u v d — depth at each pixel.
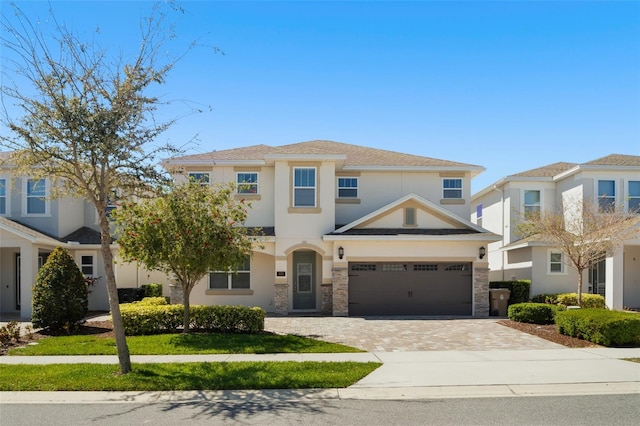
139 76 9.82
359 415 7.36
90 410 7.72
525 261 23.06
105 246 9.76
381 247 19.97
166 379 9.18
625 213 17.55
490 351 12.05
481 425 6.88
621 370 9.94
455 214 22.05
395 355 11.50
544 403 7.96
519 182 24.48
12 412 7.63
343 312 19.56
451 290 20.14
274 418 7.23
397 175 22.38
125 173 10.14
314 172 20.55
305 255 21.41
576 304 20.17
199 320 14.73
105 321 17.38
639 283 22.61
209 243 13.09
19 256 21.97
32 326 15.22
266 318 18.86
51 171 9.66
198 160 21.28
